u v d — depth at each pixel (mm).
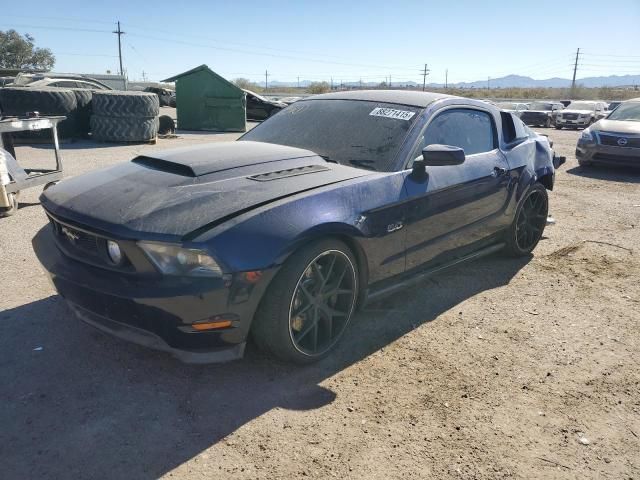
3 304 3562
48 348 3025
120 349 3039
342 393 2711
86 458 2195
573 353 3227
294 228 2592
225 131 18734
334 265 2941
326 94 4375
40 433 2332
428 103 3814
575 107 26969
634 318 3734
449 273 4488
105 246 2572
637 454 2363
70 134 12812
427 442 2377
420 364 3025
